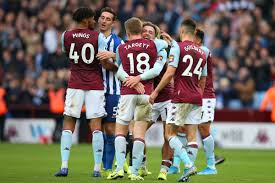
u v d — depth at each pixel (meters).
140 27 27.66
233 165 36.53
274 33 60.81
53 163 35.97
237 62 57.44
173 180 27.86
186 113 27.47
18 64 60.12
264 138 53.06
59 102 54.78
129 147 30.23
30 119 56.00
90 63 28.59
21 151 44.94
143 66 27.25
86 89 28.62
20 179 27.80
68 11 64.06
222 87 55.38
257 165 36.53
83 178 28.05
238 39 60.12
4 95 56.16
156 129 52.69
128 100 27.28
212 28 61.06
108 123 30.73
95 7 63.81
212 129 34.47
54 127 55.47
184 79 27.36
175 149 27.08
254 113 53.22
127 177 28.52
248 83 55.28
